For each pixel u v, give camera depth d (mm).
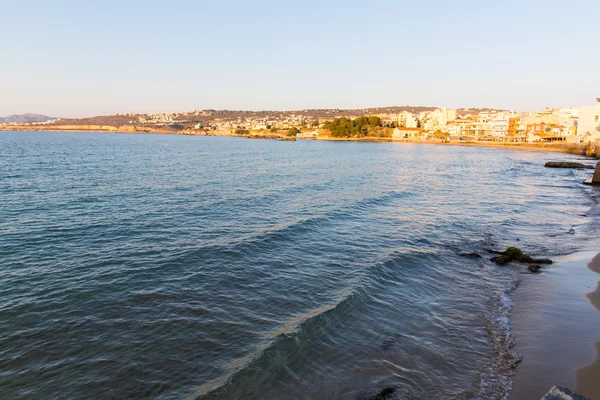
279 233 22062
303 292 14586
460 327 12336
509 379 9656
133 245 19734
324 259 18297
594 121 121375
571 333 11812
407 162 81375
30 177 44125
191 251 18734
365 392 9219
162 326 11969
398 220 26688
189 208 28656
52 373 9711
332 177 51406
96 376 9641
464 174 60156
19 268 16359
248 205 30359
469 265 18094
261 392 9164
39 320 12172
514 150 130500
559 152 119062
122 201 30766
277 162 73812
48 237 20781
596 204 34750
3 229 21984
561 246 21062
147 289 14570
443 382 9609
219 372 9844
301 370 9992
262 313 12922
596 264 17828
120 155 83812
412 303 14039
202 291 14508
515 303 14102
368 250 19875
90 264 16984
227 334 11578
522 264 18188
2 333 11359
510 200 36344
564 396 6527
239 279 15680
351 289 14742
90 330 11680
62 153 85812
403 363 10391
